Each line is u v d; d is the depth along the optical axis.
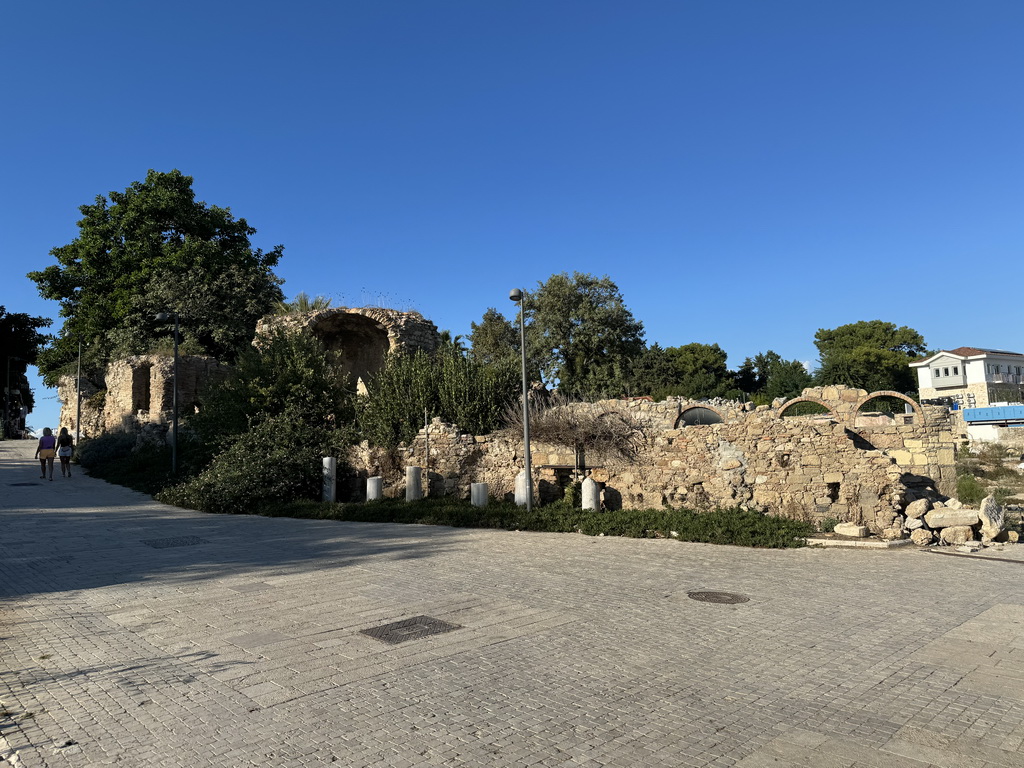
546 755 4.39
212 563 10.95
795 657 6.54
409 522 16.19
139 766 4.17
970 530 13.61
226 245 43.69
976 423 48.53
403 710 5.09
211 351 38.06
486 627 7.40
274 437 19.78
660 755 4.42
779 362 59.78
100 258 40.75
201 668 5.97
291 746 4.46
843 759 4.41
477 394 21.53
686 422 21.31
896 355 68.19
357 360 32.88
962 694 5.62
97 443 29.78
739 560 11.77
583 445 18.02
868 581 10.16
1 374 57.50
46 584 9.29
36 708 5.08
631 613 8.12
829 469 14.80
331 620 7.59
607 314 52.62
